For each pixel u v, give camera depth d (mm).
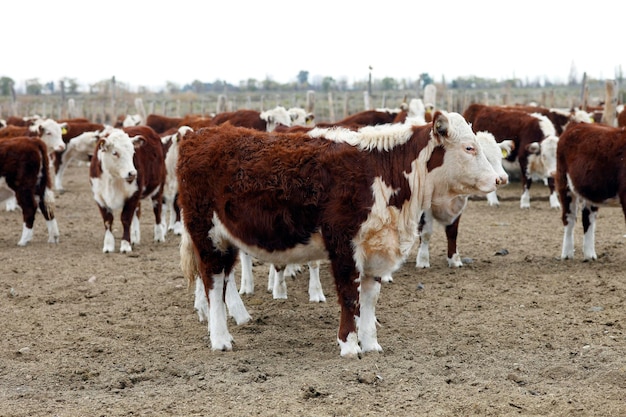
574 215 10891
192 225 7008
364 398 5617
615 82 19188
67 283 9961
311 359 6711
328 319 8141
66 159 21094
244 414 5363
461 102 38812
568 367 6227
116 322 8133
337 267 6547
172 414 5414
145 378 6336
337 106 44438
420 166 6672
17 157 12641
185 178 6969
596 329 7434
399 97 46688
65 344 7332
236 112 16609
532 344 7008
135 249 12531
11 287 9750
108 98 62719
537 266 10547
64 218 16156
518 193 18781
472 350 6859
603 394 5609
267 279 10172
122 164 11531
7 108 50344
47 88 87062
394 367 6352
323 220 6449
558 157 10820
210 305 7145
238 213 6680
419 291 9289
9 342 7398
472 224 14375
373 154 6574
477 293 9094
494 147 10109
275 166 6547
